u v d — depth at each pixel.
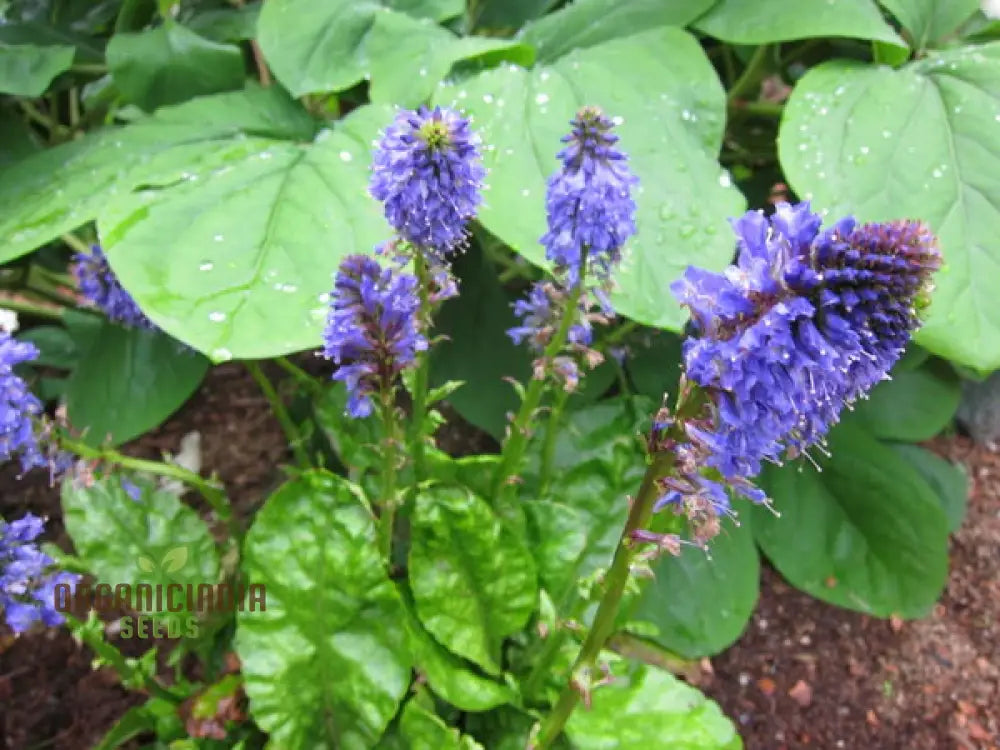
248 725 0.38
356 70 0.42
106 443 0.35
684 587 0.46
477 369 0.49
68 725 0.43
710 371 0.20
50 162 0.42
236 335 0.31
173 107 0.43
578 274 0.31
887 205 0.38
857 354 0.20
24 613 0.30
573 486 0.44
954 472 0.55
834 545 0.51
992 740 0.45
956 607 0.51
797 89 0.43
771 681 0.47
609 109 0.39
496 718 0.38
